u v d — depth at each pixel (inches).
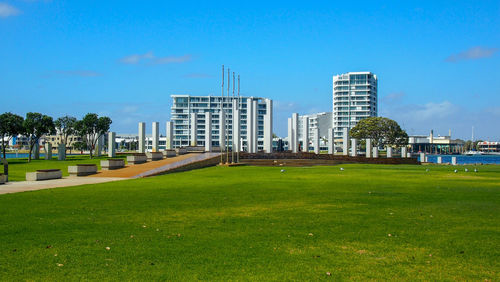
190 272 466.0
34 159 3484.3
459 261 514.6
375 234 644.1
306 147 3540.8
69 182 1542.8
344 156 3331.7
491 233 653.9
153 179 1656.0
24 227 682.8
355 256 530.3
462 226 705.0
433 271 478.3
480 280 451.8
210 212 831.7
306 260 512.4
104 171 2018.9
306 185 1371.8
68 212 828.0
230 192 1170.6
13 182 1547.7
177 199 1023.0
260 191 1195.3
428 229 679.7
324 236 629.3
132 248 557.9
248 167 2370.8
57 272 464.8
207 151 3093.0
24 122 3289.9
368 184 1409.9
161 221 737.0
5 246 565.9
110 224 709.9
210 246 570.3
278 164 2795.3
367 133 5944.9
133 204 937.5
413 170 2250.2
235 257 521.3
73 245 572.1
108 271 468.4
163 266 486.0
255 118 3452.3
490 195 1113.4
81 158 3688.5
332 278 452.4
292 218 768.9
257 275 458.9
